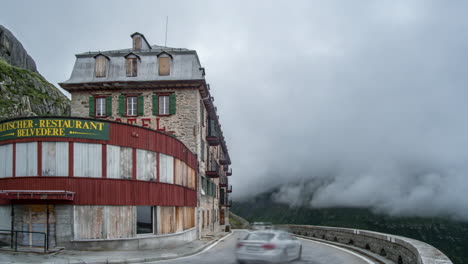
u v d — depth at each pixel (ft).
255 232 48.14
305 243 80.94
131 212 61.72
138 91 106.01
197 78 104.42
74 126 57.93
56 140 57.11
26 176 56.59
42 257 49.32
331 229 84.99
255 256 44.29
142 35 114.83
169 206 70.90
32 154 56.90
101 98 106.93
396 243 46.70
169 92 105.09
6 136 58.34
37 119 57.31
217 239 96.73
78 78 107.76
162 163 69.21
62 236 55.77
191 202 87.30
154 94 105.29
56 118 57.41
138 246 61.72
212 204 131.75
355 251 62.95
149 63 108.06
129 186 62.03
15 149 57.52
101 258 49.98
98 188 58.54
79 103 106.93
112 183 59.98
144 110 104.78
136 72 106.93
